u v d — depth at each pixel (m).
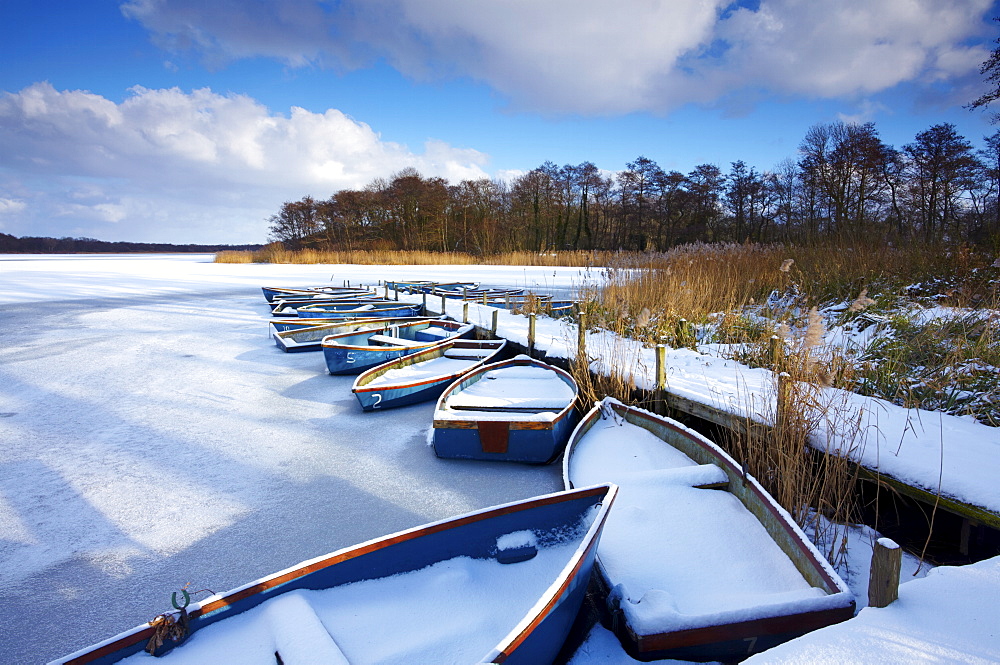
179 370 9.22
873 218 20.83
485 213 53.66
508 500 4.70
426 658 2.55
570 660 2.75
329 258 40.78
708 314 8.84
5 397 7.68
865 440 4.01
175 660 2.34
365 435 6.22
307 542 4.07
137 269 37.69
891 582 2.13
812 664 1.84
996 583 2.26
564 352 7.77
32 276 30.53
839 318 7.59
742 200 46.03
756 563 3.16
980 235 10.53
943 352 5.51
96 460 5.56
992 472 3.36
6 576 3.68
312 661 2.28
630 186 52.59
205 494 4.84
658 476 4.07
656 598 2.81
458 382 6.53
